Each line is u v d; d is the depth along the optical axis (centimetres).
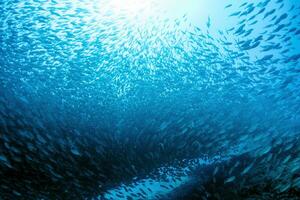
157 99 1049
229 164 691
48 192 678
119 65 1119
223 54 984
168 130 909
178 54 1098
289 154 564
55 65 1055
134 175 796
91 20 1071
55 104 973
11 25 1034
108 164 807
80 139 844
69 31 1027
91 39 1084
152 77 1117
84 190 716
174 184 729
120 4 1129
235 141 768
